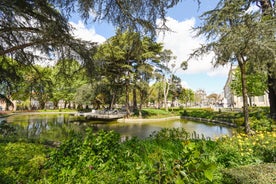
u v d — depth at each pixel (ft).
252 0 27.09
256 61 24.84
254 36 22.88
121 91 90.22
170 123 60.13
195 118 71.00
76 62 19.57
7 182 8.66
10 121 64.85
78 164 10.53
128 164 10.76
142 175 7.49
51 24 15.28
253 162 12.57
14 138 21.93
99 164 10.75
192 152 6.39
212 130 41.68
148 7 13.96
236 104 109.19
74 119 72.69
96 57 19.89
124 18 15.05
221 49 25.86
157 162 6.91
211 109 92.73
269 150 12.85
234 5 26.04
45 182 8.99
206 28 28.02
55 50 18.65
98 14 14.67
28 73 23.22
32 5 14.96
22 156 12.24
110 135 12.82
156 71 75.20
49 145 19.44
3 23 16.05
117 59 61.26
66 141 12.01
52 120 68.85
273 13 25.02
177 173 6.03
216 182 8.86
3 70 21.63
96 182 8.82
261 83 59.11
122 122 64.23
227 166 12.14
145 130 44.75
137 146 14.51
